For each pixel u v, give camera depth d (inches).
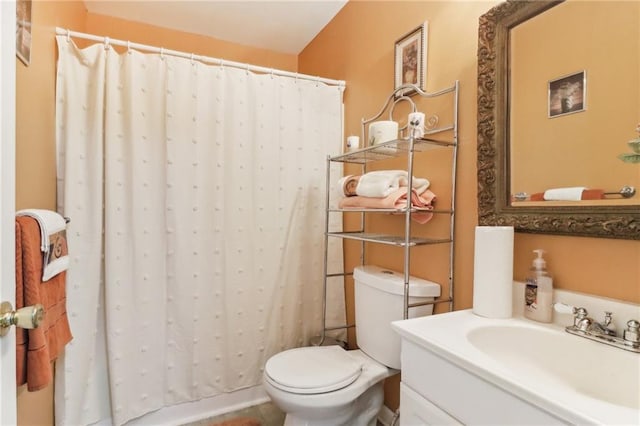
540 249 38.7
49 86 55.3
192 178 68.2
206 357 69.9
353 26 77.5
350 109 79.8
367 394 58.8
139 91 64.4
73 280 58.9
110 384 61.7
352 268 79.5
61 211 59.2
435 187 54.9
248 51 99.3
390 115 63.1
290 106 77.8
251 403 74.2
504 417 25.9
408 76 59.7
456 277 50.6
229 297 71.6
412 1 59.6
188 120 67.9
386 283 54.6
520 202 40.8
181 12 82.4
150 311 65.1
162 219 66.1
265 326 75.4
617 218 30.9
